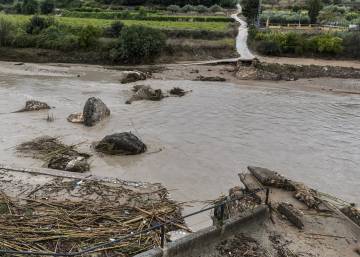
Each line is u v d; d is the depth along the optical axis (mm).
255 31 64875
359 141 26469
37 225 13695
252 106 34344
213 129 27703
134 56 53062
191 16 78688
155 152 23016
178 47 56625
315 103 36406
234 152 23656
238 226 11133
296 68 49969
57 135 25109
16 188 16703
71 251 12219
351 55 59625
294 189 13852
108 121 28328
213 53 57781
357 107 35406
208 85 42344
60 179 17828
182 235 13680
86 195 16328
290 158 23188
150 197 16672
